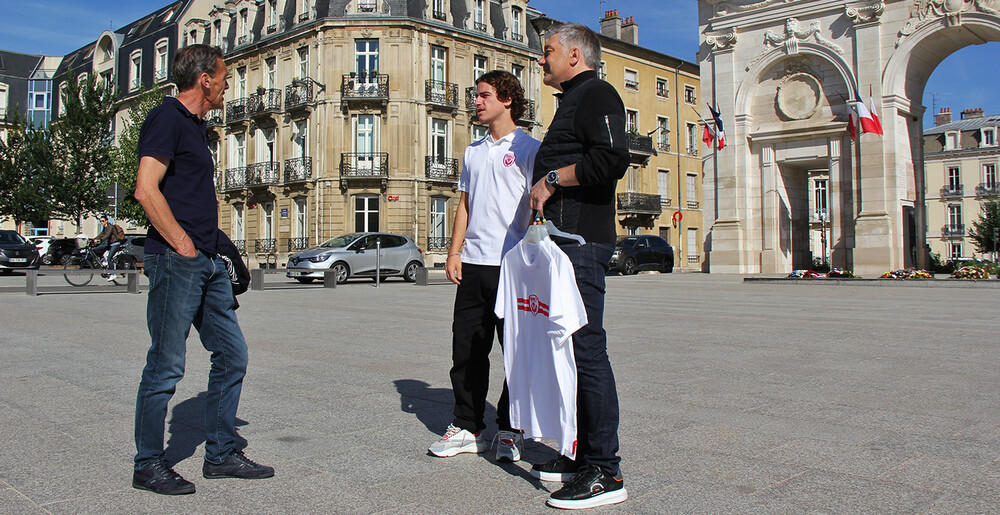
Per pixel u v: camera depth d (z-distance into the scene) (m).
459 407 3.71
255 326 9.36
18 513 2.83
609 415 2.97
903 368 6.03
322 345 7.53
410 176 32.91
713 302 13.51
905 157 25.38
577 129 3.09
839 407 4.59
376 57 33.22
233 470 3.27
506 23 36.84
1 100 55.12
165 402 3.16
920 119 26.61
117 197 24.42
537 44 38.78
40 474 3.33
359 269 22.62
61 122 38.69
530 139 3.77
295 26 34.81
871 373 5.80
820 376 5.67
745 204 27.77
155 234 3.21
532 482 3.25
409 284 21.66
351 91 32.75
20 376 5.71
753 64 27.55
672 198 45.97
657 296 15.28
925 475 3.22
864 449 3.64
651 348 7.23
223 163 38.56
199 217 3.22
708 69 28.89
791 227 28.22
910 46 24.28
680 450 3.65
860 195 25.27
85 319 9.98
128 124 41.88
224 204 38.56
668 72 45.94
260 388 5.27
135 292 16.00
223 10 39.41
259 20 37.22
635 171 43.34
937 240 69.75
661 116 45.31
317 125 33.34
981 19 23.05
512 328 3.27
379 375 5.79
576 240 3.07
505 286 3.29
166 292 3.15
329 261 21.89
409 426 4.20
